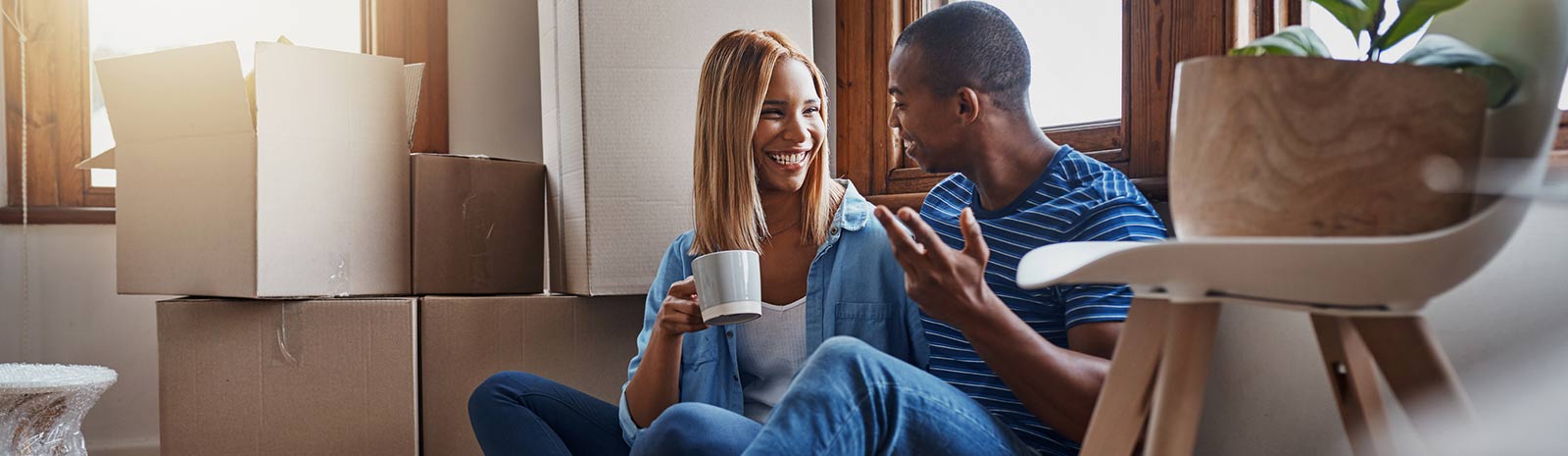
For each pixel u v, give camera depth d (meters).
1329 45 1.36
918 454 0.97
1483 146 0.69
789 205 1.45
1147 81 1.50
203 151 1.69
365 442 1.67
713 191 1.45
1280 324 1.28
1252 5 1.40
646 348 1.37
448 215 1.85
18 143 2.29
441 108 2.41
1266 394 1.29
